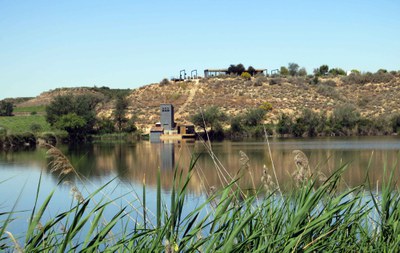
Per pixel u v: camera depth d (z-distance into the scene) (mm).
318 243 4590
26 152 58094
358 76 120875
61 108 87188
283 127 82250
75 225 3719
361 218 5270
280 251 4355
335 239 5047
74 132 83625
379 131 81688
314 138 74812
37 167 37875
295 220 4430
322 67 138375
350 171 18984
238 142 68188
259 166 18984
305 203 4496
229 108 101250
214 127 81312
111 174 31266
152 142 77125
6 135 67562
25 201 17609
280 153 43094
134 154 52656
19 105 150000
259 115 84562
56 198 18125
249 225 5023
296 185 5070
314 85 118875
